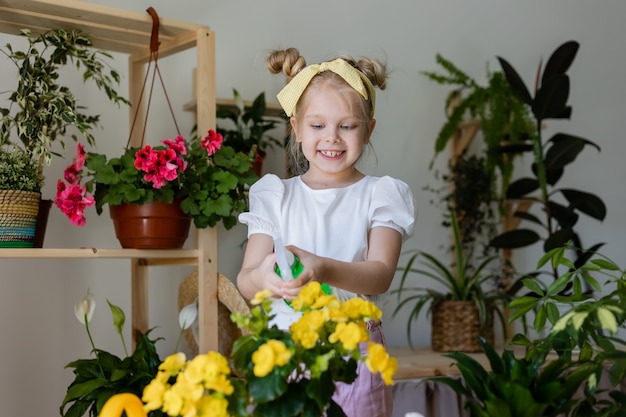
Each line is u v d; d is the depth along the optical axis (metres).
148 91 2.62
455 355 1.05
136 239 2.00
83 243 2.50
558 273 3.36
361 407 1.43
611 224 3.49
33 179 1.94
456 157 3.15
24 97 1.98
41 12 1.98
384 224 1.48
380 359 0.90
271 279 1.19
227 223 2.07
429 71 3.19
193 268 2.70
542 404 0.94
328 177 1.54
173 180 2.01
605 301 1.15
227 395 0.91
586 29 3.52
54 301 2.45
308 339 0.90
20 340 2.39
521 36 3.38
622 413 1.06
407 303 3.10
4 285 2.37
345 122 1.45
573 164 3.44
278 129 2.81
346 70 1.46
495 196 3.01
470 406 1.01
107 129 2.56
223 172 2.05
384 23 3.10
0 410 2.36
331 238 1.48
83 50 2.10
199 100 2.11
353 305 0.96
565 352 1.10
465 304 2.76
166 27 2.12
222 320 2.32
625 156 3.54
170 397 0.88
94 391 1.82
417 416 0.94
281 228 1.50
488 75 2.98
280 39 2.88
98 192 2.02
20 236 1.89
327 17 2.98
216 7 2.77
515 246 2.90
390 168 3.09
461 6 3.27
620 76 3.57
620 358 1.00
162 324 2.63
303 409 0.91
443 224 3.07
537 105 2.79
